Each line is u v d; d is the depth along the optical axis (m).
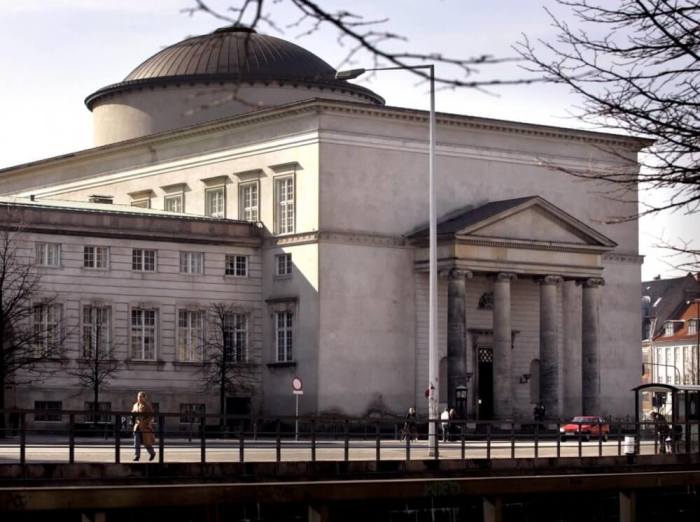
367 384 99.25
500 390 101.38
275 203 102.19
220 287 101.25
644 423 63.22
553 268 103.50
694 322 191.75
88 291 96.00
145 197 112.31
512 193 107.31
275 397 100.62
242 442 48.75
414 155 102.81
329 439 91.19
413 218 102.50
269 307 101.75
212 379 99.00
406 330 101.44
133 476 46.25
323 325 97.69
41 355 92.38
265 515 38.56
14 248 92.81
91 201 111.50
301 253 99.44
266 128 103.25
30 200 102.31
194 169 108.50
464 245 99.12
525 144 108.19
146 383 97.44
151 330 98.50
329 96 114.38
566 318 108.94
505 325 101.31
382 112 100.94
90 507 30.14
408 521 39.78
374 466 51.72
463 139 105.12
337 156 99.31
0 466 44.28
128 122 117.56
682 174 24.64
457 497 38.19
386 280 100.75
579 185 110.56
